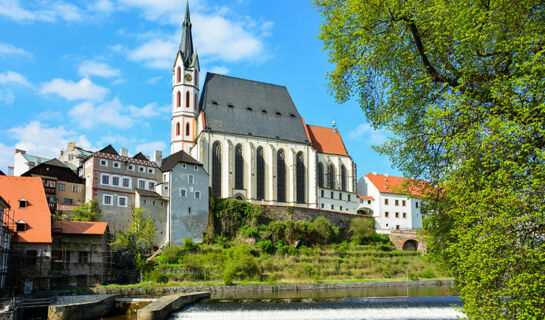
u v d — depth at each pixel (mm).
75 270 72812
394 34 24875
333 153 142125
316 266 98188
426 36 24578
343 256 108438
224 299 62062
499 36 22828
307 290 78000
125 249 84438
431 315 50500
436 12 23344
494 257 20859
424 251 120375
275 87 144500
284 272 92250
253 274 87750
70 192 91125
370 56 26375
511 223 20094
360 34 26266
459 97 23219
